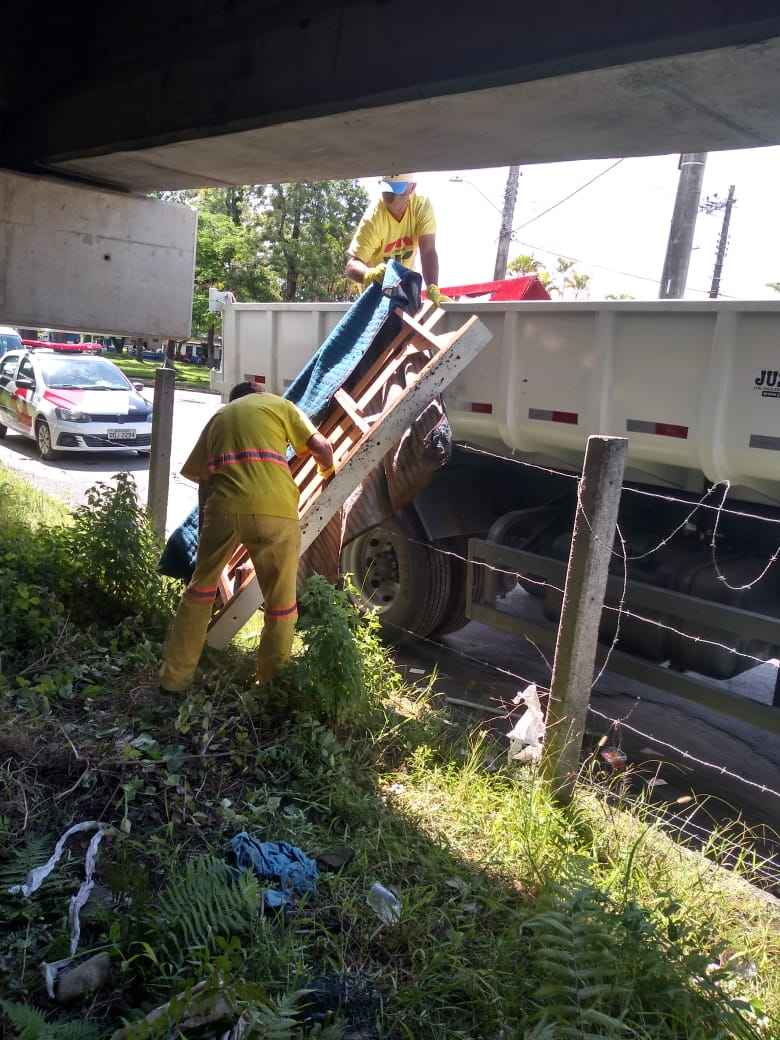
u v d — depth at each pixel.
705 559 5.23
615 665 5.28
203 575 4.66
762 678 5.29
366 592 6.88
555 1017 2.70
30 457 15.50
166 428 7.61
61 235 6.54
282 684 4.75
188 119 5.19
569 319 5.45
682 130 4.26
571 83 3.72
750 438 4.63
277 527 4.60
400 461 5.54
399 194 5.95
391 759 4.57
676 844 4.03
